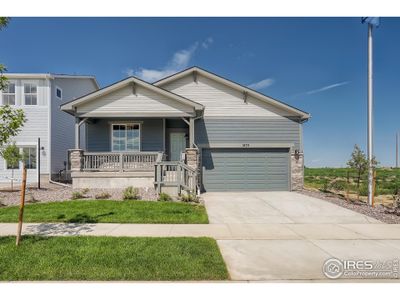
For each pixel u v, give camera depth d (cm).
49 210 873
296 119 1530
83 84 2111
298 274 433
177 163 1163
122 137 1541
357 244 588
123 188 1277
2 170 1675
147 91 1359
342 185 1380
